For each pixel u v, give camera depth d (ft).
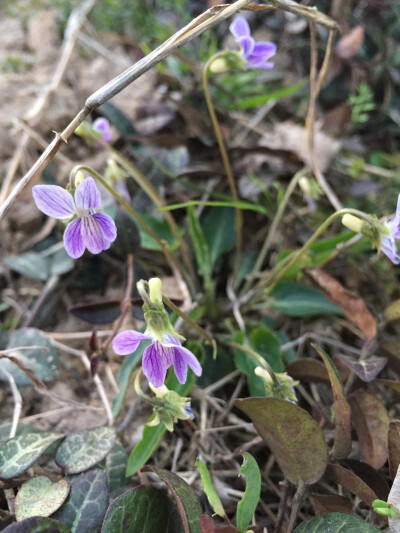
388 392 0.41
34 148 0.56
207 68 0.40
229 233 0.50
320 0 0.64
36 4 0.72
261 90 0.63
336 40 0.63
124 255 0.46
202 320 0.47
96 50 0.65
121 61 0.64
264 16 0.69
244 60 0.40
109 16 0.69
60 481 0.31
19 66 0.64
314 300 0.45
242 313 0.47
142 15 0.70
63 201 0.28
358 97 0.61
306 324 0.48
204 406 0.40
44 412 0.41
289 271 0.46
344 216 0.34
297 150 0.56
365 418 0.33
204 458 0.38
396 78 0.63
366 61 0.64
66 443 0.33
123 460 0.34
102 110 0.54
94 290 0.49
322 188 0.51
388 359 0.36
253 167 0.54
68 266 0.48
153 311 0.29
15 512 0.30
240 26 0.39
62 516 0.29
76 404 0.38
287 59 0.67
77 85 0.61
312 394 0.42
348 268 0.51
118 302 0.39
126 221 0.45
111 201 0.48
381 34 0.65
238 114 0.63
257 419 0.30
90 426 0.39
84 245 0.29
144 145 0.55
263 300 0.47
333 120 0.56
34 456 0.31
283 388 0.33
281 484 0.35
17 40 0.68
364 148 0.60
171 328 0.29
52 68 0.64
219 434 0.40
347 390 0.35
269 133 0.60
